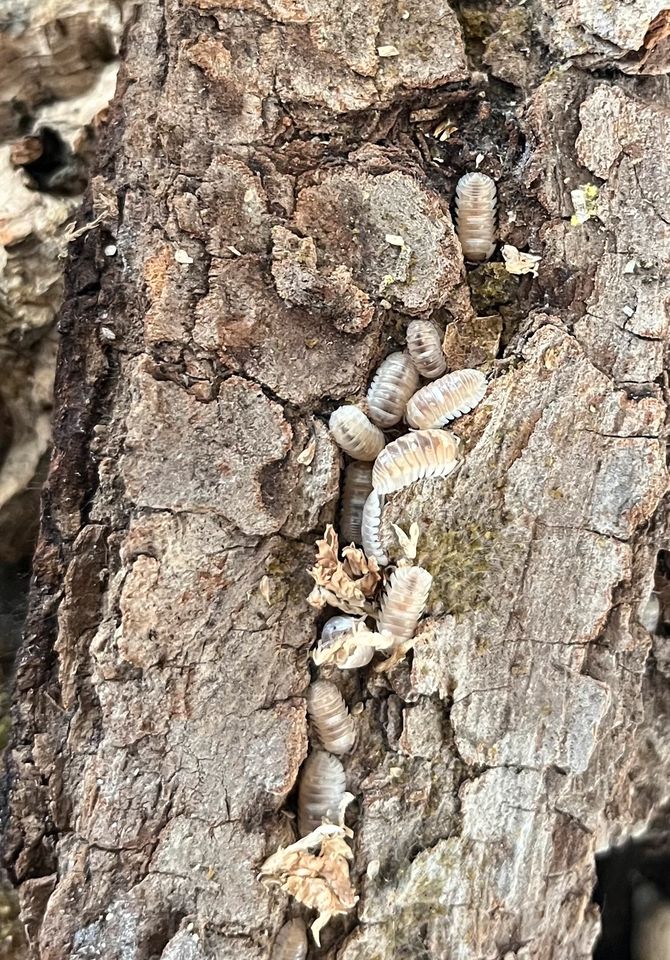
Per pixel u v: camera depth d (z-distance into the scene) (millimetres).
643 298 149
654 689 162
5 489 168
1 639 165
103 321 139
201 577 138
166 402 137
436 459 140
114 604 136
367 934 140
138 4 142
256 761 138
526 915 147
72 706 137
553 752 147
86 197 143
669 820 168
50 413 167
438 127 150
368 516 141
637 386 149
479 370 148
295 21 141
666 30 145
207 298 138
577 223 149
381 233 145
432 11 145
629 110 148
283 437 140
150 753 136
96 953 133
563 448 148
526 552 147
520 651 147
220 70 140
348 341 143
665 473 148
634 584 151
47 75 163
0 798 139
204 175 140
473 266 151
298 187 143
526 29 151
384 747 144
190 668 137
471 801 145
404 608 140
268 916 137
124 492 137
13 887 148
